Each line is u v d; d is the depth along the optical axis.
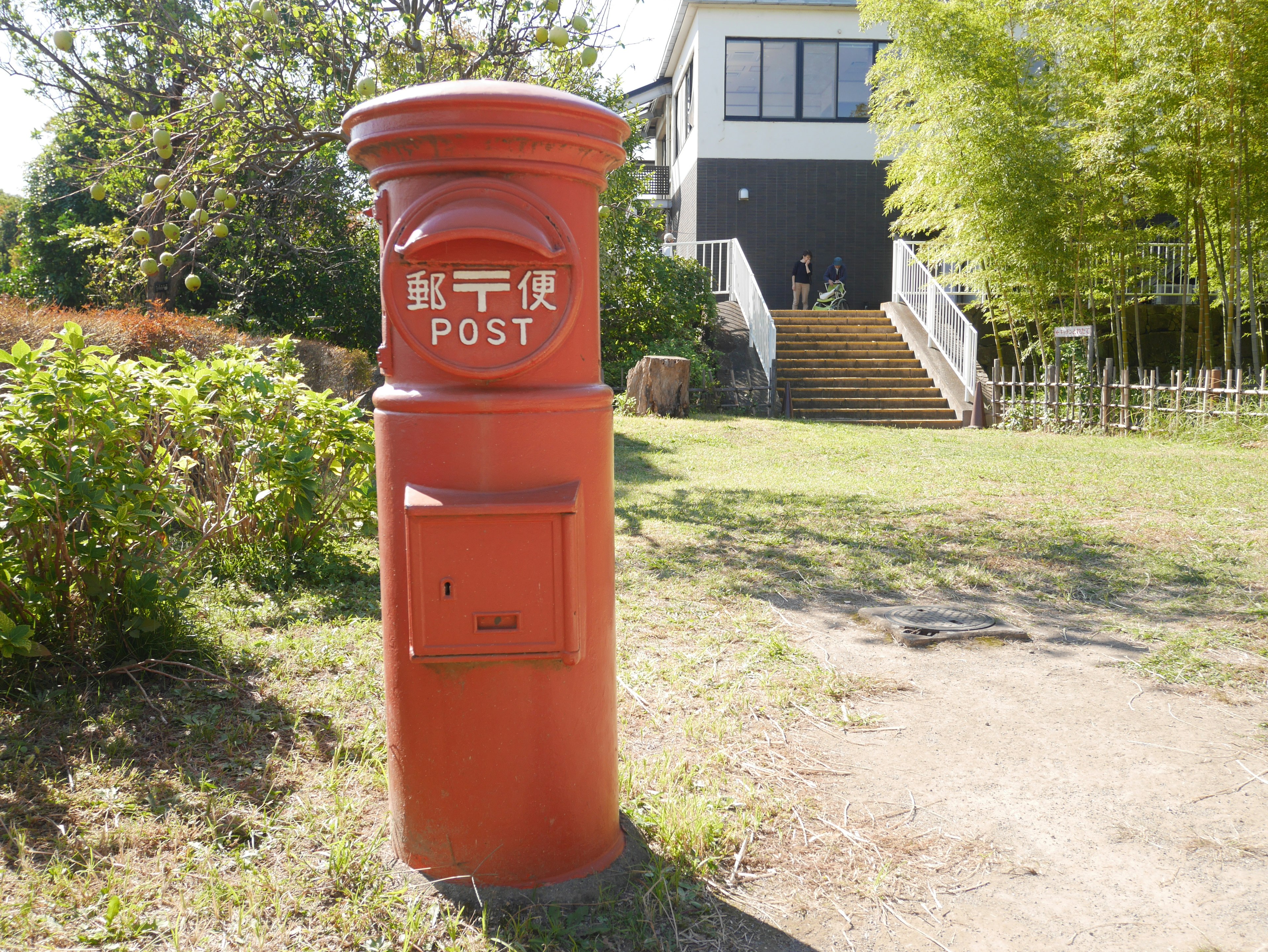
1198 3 11.12
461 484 2.03
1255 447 10.57
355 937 2.00
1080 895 2.27
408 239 1.96
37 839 2.32
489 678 2.08
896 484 8.33
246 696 3.28
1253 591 4.88
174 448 4.19
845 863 2.40
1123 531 6.34
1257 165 11.94
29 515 3.18
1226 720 3.31
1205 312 12.97
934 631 4.22
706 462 9.73
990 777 2.88
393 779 2.24
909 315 17.64
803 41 20.19
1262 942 2.09
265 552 4.87
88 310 8.30
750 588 4.99
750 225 20.53
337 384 8.72
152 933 1.98
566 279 2.02
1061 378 14.49
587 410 2.10
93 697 3.20
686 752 3.01
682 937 2.07
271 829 2.40
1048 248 13.39
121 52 6.56
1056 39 12.79
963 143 13.48
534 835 2.16
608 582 2.22
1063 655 3.99
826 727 3.24
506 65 5.24
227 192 3.23
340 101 5.32
